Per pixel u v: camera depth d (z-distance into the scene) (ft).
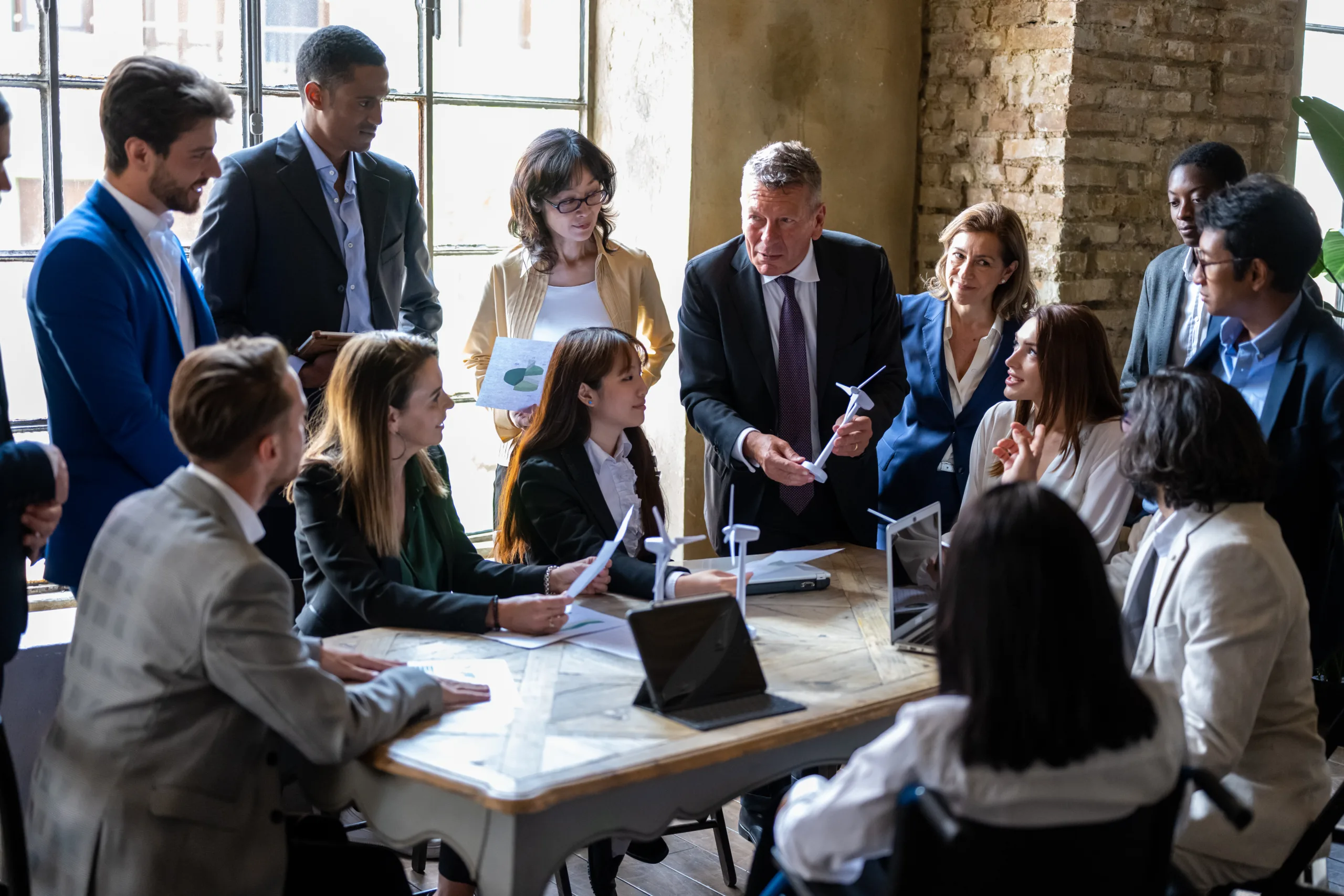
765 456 9.48
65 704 6.08
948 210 14.74
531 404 10.12
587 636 7.67
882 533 11.39
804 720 6.40
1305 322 8.63
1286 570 6.42
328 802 6.38
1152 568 7.13
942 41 14.55
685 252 13.37
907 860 4.62
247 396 5.87
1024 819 4.61
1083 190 13.58
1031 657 4.58
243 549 5.83
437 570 8.59
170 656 5.76
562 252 11.71
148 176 8.43
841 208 14.46
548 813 5.60
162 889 5.81
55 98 11.09
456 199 13.51
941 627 4.88
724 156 13.41
